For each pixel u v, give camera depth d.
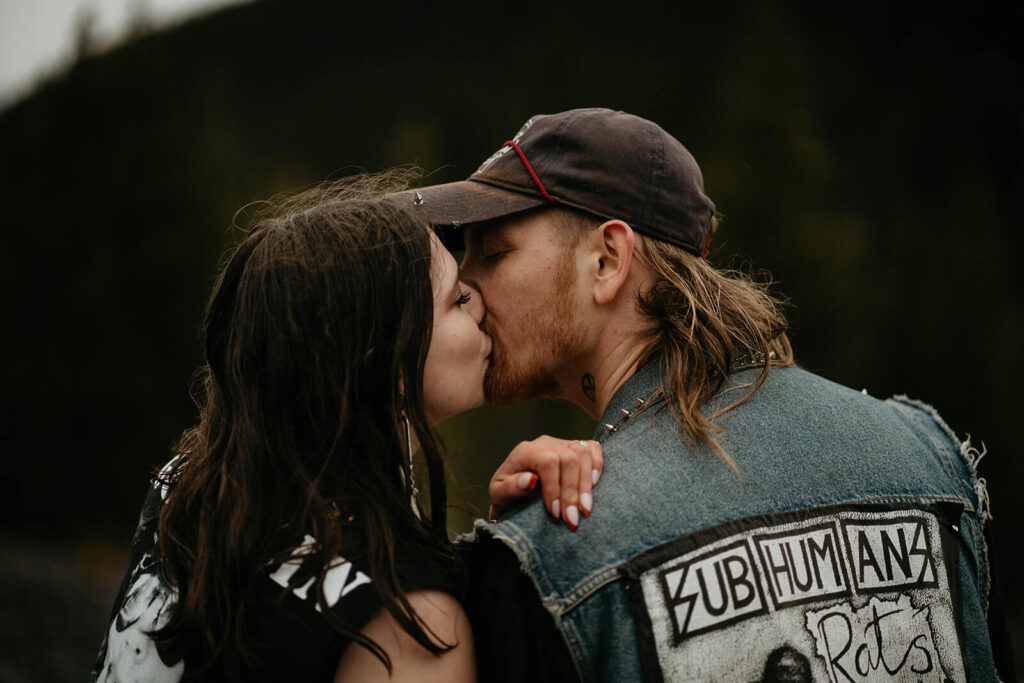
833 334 9.25
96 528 8.98
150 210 9.85
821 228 9.52
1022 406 9.05
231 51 12.45
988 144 10.85
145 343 9.52
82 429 9.35
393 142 11.02
